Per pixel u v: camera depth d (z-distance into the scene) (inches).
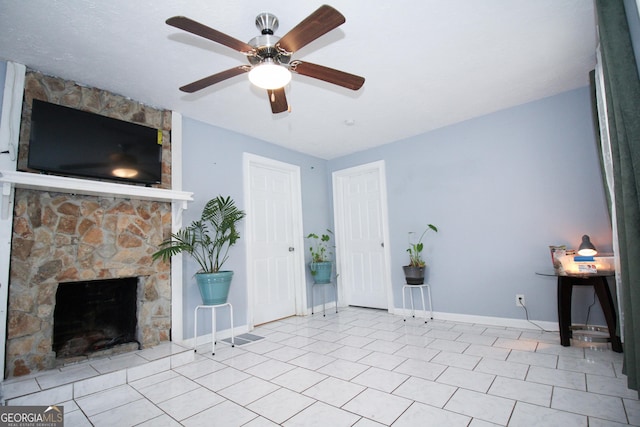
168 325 111.0
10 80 85.0
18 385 76.7
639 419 60.2
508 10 74.2
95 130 95.7
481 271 134.1
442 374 85.0
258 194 153.2
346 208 186.1
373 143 164.9
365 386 79.7
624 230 67.8
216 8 69.4
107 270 97.9
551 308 118.5
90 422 67.2
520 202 126.0
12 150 83.5
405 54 90.0
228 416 67.9
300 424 63.8
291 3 68.7
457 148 142.1
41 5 66.6
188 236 117.9
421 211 151.9
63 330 95.5
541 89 115.0
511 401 69.2
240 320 133.0
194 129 126.6
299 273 165.0
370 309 171.2
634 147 58.0
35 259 85.2
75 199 93.7
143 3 67.3
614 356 91.3
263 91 106.1
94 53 83.9
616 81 60.5
